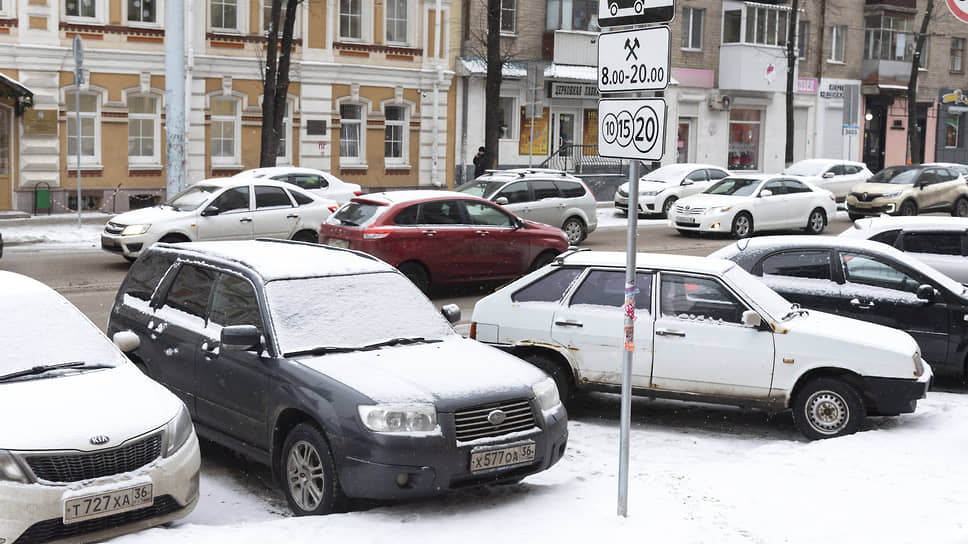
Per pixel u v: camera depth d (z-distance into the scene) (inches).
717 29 2081.7
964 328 534.9
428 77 1663.4
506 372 350.6
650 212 1509.6
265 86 1347.2
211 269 402.0
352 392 323.9
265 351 355.9
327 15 1546.5
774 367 442.3
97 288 800.9
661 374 455.8
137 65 1371.8
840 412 440.8
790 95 1860.2
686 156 2082.9
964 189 1475.1
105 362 340.8
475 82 1720.0
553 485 362.0
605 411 499.2
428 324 387.5
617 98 310.3
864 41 2358.5
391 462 313.6
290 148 1536.7
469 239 794.8
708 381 450.9
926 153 2541.8
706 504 335.0
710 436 454.6
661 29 297.4
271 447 348.8
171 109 1107.9
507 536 301.7
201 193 938.7
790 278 570.6
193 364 386.0
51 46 1293.1
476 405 328.8
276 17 1333.7
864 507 329.4
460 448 322.0
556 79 1797.5
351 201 797.9
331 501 323.9
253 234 936.9
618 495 320.8
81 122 1344.7
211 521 332.5
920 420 473.1
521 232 824.9
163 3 1393.9
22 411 295.6
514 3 1772.9
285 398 340.5
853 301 553.9
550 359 474.0
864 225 703.1
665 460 406.6
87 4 1336.1
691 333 452.1
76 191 1339.8
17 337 336.2
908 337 465.1
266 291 370.9
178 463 305.3
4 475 275.6
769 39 2127.2
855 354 436.8
